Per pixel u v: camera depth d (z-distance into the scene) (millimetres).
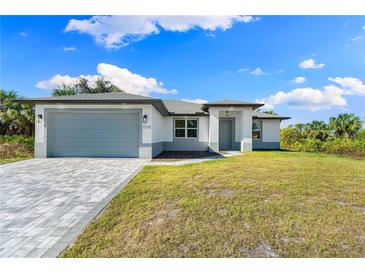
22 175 7539
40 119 11922
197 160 11047
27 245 3027
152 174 7375
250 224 3605
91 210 4281
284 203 4504
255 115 18750
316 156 12516
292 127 23516
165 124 17609
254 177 6730
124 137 12258
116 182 6543
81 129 12258
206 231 3387
